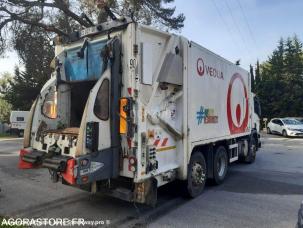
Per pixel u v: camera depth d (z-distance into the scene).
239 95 10.12
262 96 41.00
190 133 6.73
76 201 6.81
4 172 10.08
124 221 5.67
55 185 8.23
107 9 6.15
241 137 11.02
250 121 11.51
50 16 19.55
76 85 6.78
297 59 43.81
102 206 6.48
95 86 5.22
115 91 5.35
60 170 5.12
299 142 21.36
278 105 40.44
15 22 18.69
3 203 6.69
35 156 5.92
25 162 6.19
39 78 24.42
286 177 9.58
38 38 19.27
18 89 35.78
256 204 6.76
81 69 6.21
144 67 5.51
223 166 8.81
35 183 8.47
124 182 5.59
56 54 6.82
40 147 6.25
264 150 16.66
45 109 6.50
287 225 5.56
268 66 46.56
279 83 41.38
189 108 6.71
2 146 19.11
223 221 5.72
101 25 5.84
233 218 5.88
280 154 15.02
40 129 6.42
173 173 6.34
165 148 6.12
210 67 7.79
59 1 18.67
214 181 8.34
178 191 7.25
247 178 9.41
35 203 6.69
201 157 7.42
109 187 5.65
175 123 6.39
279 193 7.69
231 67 9.34
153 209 6.35
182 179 6.56
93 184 5.51
